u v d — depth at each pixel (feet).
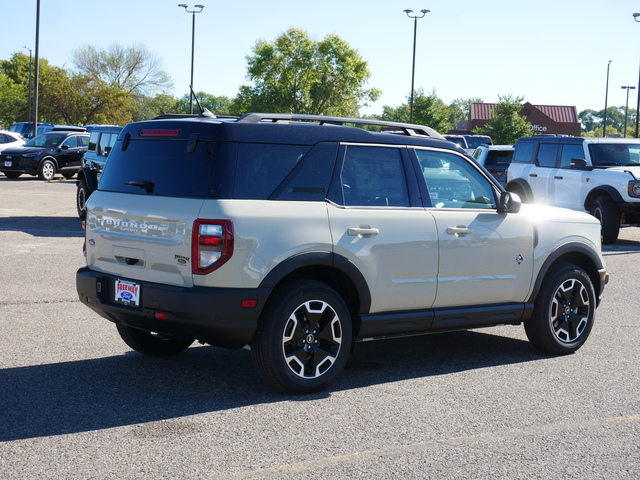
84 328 24.13
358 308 18.97
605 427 16.15
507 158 73.36
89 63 285.23
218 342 17.22
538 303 22.09
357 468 13.67
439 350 23.02
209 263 16.69
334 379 18.51
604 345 23.76
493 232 20.90
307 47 257.75
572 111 327.88
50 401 17.08
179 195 17.37
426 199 20.10
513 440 15.28
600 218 50.52
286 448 14.57
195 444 14.67
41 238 45.21
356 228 18.45
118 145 19.29
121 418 16.10
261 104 259.39
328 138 18.56
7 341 22.29
